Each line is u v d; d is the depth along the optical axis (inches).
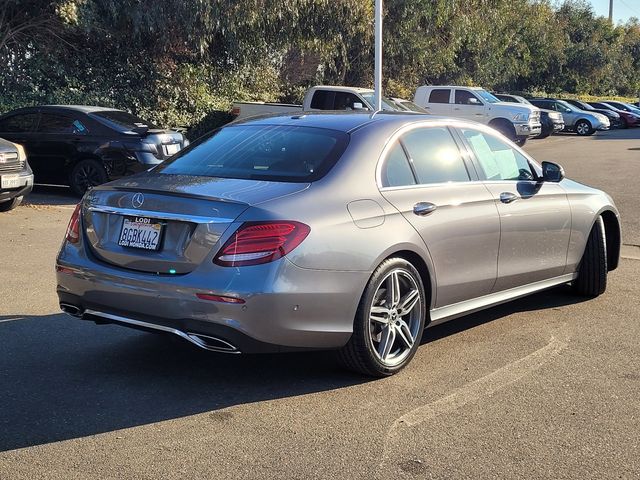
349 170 180.2
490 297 216.1
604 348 208.7
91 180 487.2
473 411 163.5
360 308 172.6
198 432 151.3
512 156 232.1
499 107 962.7
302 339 164.9
